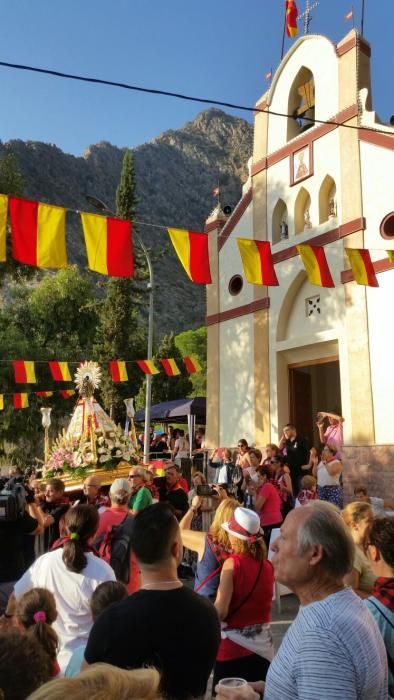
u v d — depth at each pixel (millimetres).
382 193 15227
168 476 10180
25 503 6176
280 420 17281
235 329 19172
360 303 15297
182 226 170375
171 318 124125
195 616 2746
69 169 161750
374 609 2939
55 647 2965
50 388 32906
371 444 14391
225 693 2402
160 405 22297
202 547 5031
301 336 16875
